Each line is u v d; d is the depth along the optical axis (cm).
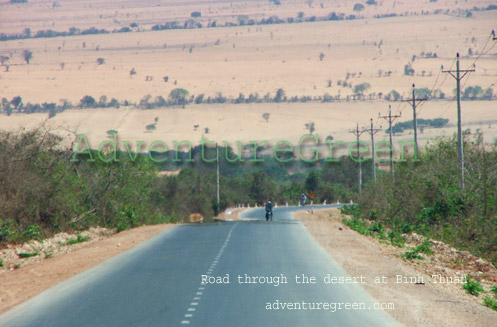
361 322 3666
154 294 4466
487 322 3853
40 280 5275
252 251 7119
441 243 8638
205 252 7019
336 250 7456
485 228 8638
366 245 8269
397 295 4638
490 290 5497
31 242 7969
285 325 3559
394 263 6538
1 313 3944
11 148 8544
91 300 4278
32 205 8669
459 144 10538
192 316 3766
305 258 6500
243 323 3594
